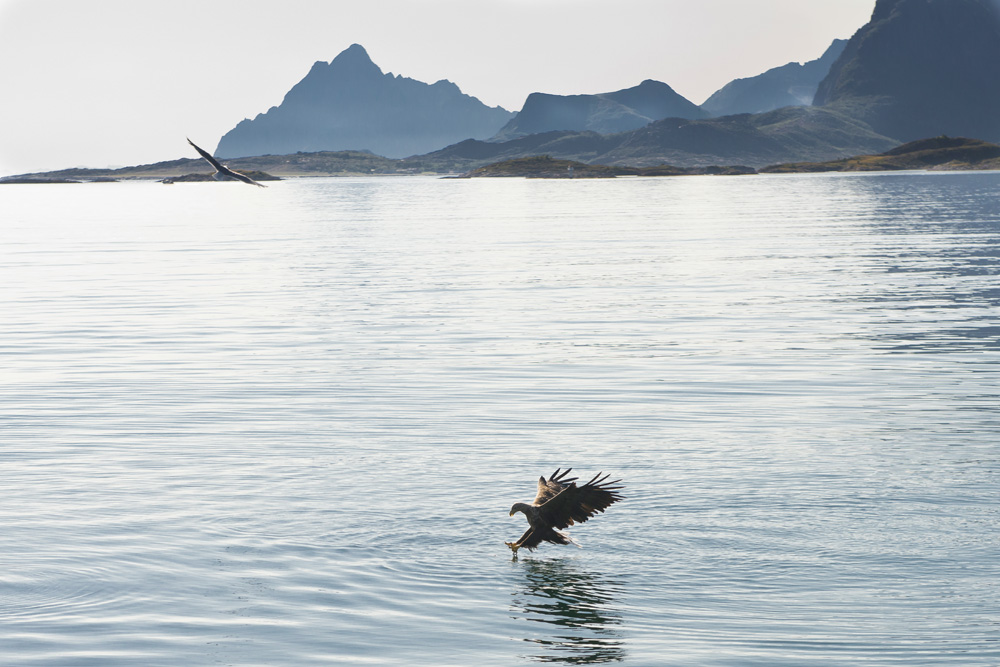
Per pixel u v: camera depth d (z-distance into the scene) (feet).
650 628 33.40
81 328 100.89
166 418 62.54
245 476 49.75
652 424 59.93
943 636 32.53
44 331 99.14
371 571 38.01
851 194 538.88
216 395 69.15
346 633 33.04
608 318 104.73
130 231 285.84
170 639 32.58
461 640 32.60
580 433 57.88
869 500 45.32
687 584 36.76
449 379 73.97
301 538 41.27
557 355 83.61
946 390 68.95
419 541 40.91
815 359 81.00
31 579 37.14
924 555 38.99
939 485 47.42
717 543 40.37
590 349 86.43
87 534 41.75
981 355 82.17
